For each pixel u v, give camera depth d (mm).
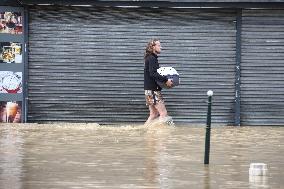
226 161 30391
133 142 37250
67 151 33156
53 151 33125
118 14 49469
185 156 31828
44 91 49344
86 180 24953
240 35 49625
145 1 48812
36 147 34625
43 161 29734
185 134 42031
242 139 39750
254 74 49719
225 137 40781
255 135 42250
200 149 34562
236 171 27562
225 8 49500
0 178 25281
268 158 31625
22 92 49281
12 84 49312
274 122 49750
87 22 49344
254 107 49750
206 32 49688
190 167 28453
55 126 46438
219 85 49688
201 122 49625
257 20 49656
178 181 25000
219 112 49812
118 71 49500
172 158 31094
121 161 29938
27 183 24234
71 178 25375
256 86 49688
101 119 49469
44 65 49344
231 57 49750
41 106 49375
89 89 49375
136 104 49500
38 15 49312
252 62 49719
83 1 48656
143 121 49625
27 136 39844
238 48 49656
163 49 49625
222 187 23875
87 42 49469
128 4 48844
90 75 49406
